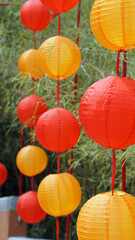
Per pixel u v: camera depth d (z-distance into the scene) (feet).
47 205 5.41
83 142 6.75
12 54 9.02
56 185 5.36
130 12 3.70
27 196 6.91
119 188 5.99
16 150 9.80
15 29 9.55
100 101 3.78
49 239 8.83
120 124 3.73
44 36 8.54
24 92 8.59
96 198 3.98
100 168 6.85
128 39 3.83
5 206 8.50
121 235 3.72
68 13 7.95
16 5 8.73
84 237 3.89
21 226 8.84
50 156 8.57
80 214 4.04
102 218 3.78
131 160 5.56
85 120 3.91
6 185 10.25
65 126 5.35
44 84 7.21
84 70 6.40
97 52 6.44
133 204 3.90
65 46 5.51
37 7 6.82
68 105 7.02
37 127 5.54
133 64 5.51
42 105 6.80
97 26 3.92
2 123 9.63
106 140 3.87
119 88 3.80
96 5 3.93
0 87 9.06
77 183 5.56
